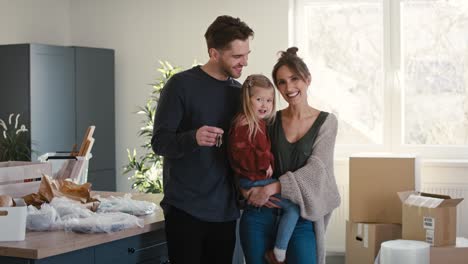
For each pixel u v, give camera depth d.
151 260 3.60
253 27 6.95
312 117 3.55
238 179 3.47
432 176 6.37
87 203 3.74
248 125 3.39
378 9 6.75
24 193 3.73
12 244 3.00
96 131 7.39
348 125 6.87
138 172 6.76
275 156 3.55
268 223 3.49
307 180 3.41
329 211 3.53
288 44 6.84
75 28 7.82
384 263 4.80
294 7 6.95
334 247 6.64
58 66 6.99
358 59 6.82
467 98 6.55
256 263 3.49
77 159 4.22
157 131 3.35
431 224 4.93
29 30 7.49
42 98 6.84
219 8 7.11
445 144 6.62
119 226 3.31
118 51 7.61
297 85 3.52
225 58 3.33
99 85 7.41
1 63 6.84
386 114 6.70
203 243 3.50
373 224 5.55
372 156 5.62
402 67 6.67
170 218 3.42
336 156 6.85
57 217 3.43
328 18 6.89
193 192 3.37
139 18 7.49
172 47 7.34
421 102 6.67
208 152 3.37
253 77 3.45
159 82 7.31
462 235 6.29
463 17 6.54
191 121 3.38
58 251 2.96
